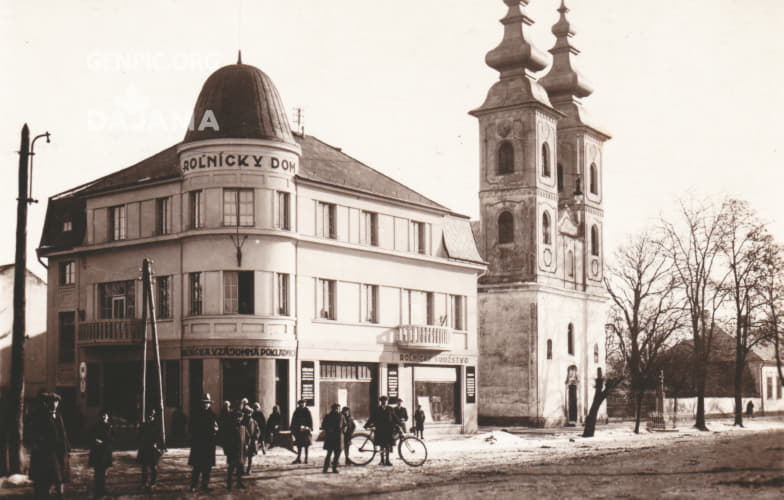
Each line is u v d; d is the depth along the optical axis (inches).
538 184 2667.3
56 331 1939.0
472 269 2151.8
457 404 2090.3
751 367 3880.4
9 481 969.5
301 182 1720.0
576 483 955.3
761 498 808.3
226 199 1652.3
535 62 2721.5
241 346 1624.0
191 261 1672.0
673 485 927.0
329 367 1770.4
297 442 1232.8
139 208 1788.9
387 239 1932.8
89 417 1825.8
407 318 1966.0
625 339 2684.5
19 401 1021.8
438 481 988.6
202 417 923.4
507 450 1528.1
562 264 2797.7
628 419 3144.7
